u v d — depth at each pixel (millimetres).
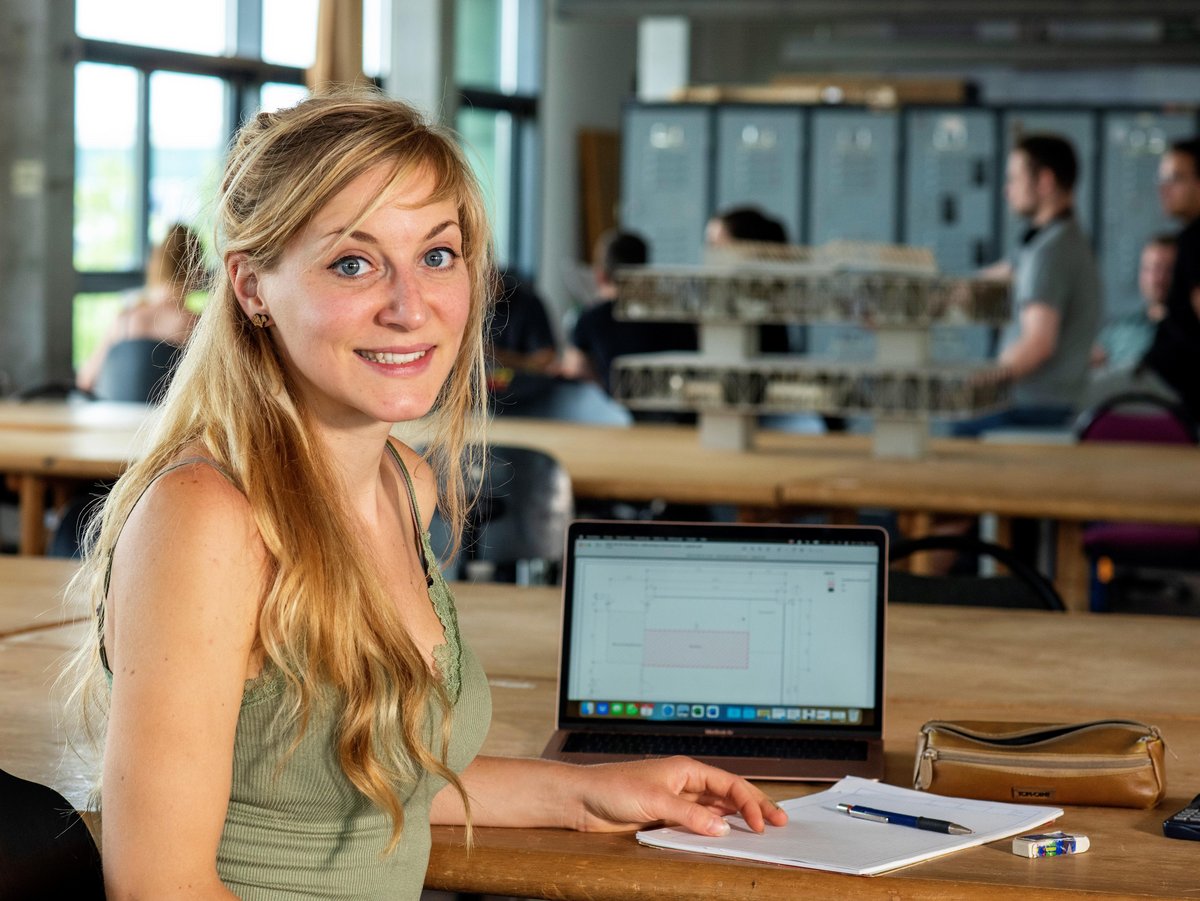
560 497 3840
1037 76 13336
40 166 8000
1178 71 13039
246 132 1517
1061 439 5453
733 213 6133
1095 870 1503
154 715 1353
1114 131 10906
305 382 1525
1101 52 12117
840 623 1911
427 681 1514
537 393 5746
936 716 2080
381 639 1484
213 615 1378
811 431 5332
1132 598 6809
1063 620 2721
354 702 1450
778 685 1909
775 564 1926
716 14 9789
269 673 1433
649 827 1638
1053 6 9859
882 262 4488
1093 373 7969
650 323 6566
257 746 1450
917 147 11133
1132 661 2404
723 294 4539
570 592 1938
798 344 11164
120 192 8641
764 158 11328
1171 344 5953
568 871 1545
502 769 1685
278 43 9531
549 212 12578
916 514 4098
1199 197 6000
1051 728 1745
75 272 8289
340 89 1543
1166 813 1688
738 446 4719
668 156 11477
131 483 1467
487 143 12094
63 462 4258
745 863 1526
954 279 4383
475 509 3617
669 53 13227
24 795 1413
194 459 1431
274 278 1466
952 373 4410
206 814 1372
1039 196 5926
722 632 1921
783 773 1805
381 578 1604
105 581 1468
